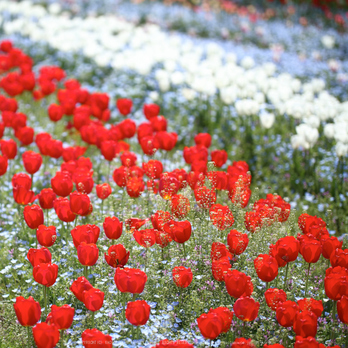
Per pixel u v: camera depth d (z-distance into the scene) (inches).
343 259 150.6
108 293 159.8
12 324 152.3
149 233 154.3
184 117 351.6
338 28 704.4
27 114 345.7
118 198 222.2
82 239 151.5
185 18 709.9
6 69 388.2
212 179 188.4
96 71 448.5
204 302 159.0
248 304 128.6
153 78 425.4
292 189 267.9
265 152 301.0
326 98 310.2
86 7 743.1
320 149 294.2
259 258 144.5
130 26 527.5
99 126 250.4
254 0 863.7
